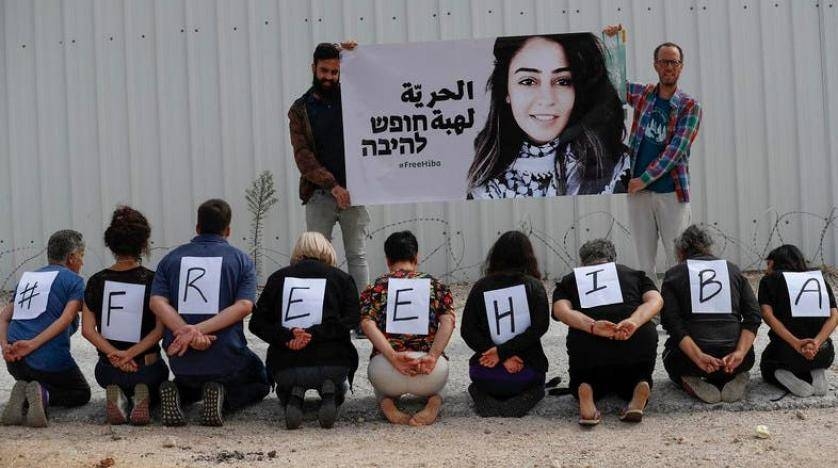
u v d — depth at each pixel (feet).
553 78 22.25
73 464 14.98
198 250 17.67
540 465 14.80
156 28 31.89
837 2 30.86
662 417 17.38
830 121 31.01
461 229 31.55
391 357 17.08
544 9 30.94
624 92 22.12
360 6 31.35
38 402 17.17
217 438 16.56
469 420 17.51
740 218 31.22
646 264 22.81
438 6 31.14
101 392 19.76
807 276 18.21
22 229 32.55
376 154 22.62
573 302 17.66
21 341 17.54
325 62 22.45
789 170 31.14
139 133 32.07
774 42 31.04
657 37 30.96
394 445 16.02
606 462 14.92
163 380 18.01
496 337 17.51
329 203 23.27
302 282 17.46
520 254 17.89
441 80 22.44
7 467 14.88
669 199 22.44
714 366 17.21
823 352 18.03
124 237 17.88
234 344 17.40
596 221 31.35
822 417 17.12
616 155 22.21
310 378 17.12
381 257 31.65
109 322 17.63
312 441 16.31
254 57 31.65
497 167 22.45
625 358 16.98
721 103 31.12
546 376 20.11
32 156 32.48
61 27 32.19
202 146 31.91
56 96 32.30
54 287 18.03
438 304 17.74
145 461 15.14
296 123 22.93
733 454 15.15
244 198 31.89
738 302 17.79
